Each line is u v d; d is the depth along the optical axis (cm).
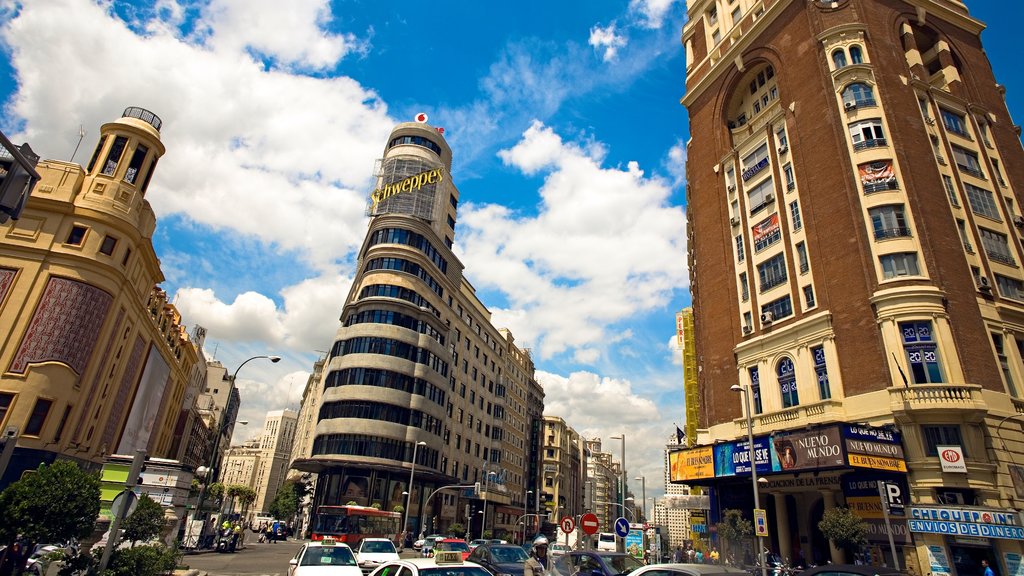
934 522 2150
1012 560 2023
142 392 4262
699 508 3559
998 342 2675
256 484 17800
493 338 8744
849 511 2367
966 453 2286
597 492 17975
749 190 3728
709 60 4556
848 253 2875
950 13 3725
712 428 3506
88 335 2958
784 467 2570
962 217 2958
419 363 5931
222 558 3012
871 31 3325
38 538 1340
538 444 10262
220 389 11162
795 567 2759
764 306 3369
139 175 3319
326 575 1385
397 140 7669
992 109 3594
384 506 5381
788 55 3653
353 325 5788
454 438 6888
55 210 2994
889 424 2461
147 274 3666
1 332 2730
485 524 7581
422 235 6525
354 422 5288
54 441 2750
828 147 3159
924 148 3014
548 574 1427
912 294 2561
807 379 2909
